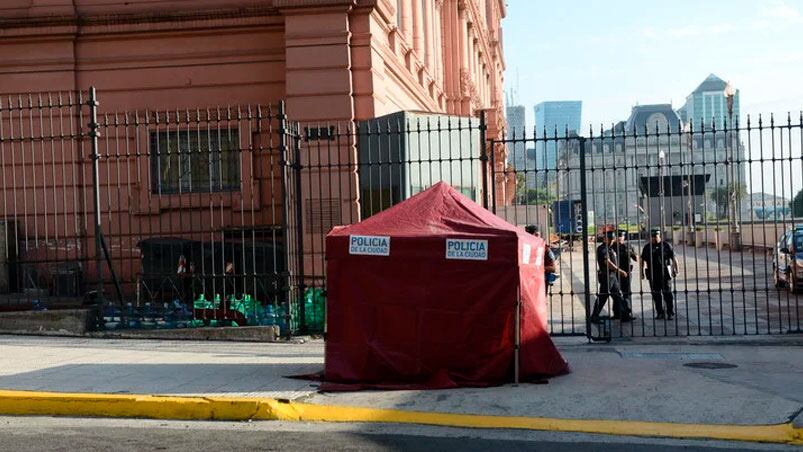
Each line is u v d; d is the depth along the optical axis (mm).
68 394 9195
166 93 18688
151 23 18500
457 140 17344
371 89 17578
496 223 10117
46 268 16797
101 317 14688
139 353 12414
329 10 17375
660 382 9898
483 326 9719
